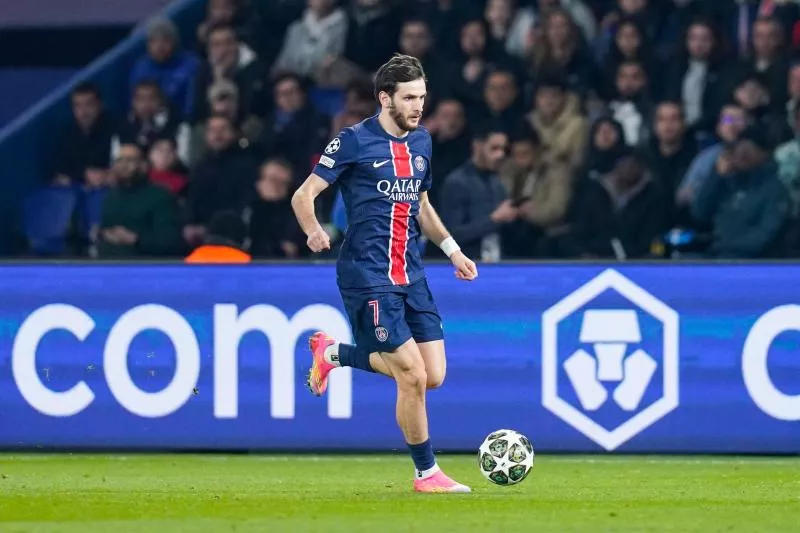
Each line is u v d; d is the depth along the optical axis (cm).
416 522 1822
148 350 3052
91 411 3067
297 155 4191
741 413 2928
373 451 3027
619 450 2958
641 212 3856
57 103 4794
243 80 4456
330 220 3988
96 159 4619
